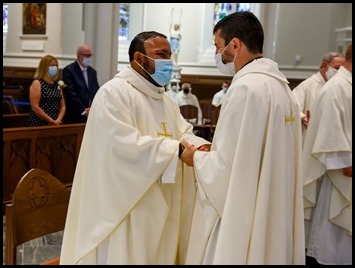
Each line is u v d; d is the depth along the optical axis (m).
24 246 3.64
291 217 1.79
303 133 3.95
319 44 9.61
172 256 1.89
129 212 1.76
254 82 1.63
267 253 1.65
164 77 1.87
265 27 6.12
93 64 5.72
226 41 1.74
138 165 1.74
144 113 1.88
